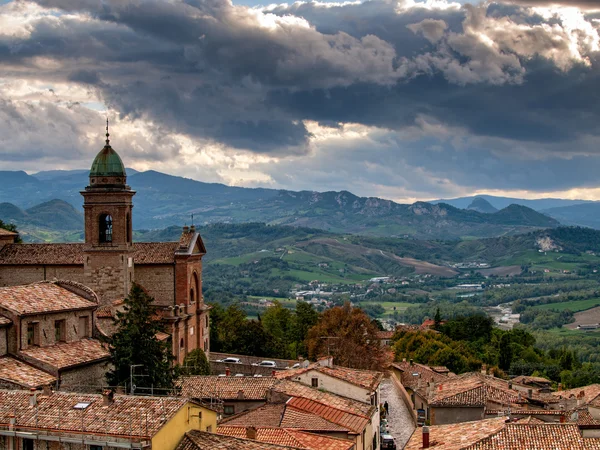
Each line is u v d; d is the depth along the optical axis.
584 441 63.31
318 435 73.56
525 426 65.69
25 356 79.62
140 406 59.53
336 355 154.12
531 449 62.59
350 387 95.94
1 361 77.94
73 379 82.50
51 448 57.62
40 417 59.22
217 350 169.50
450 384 123.81
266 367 136.00
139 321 90.75
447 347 185.00
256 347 171.00
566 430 64.88
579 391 120.81
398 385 157.12
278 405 82.88
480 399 110.62
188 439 58.34
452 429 73.94
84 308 91.06
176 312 132.12
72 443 56.81
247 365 137.38
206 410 63.03
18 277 129.38
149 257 134.62
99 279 123.81
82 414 59.16
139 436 55.16
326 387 96.38
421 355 191.50
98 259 123.94
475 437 66.75
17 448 58.66
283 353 173.50
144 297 92.94
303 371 96.94
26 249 131.75
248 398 88.69
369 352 159.50
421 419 117.69
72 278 128.25
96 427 56.94
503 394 112.06
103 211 123.62
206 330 146.75
